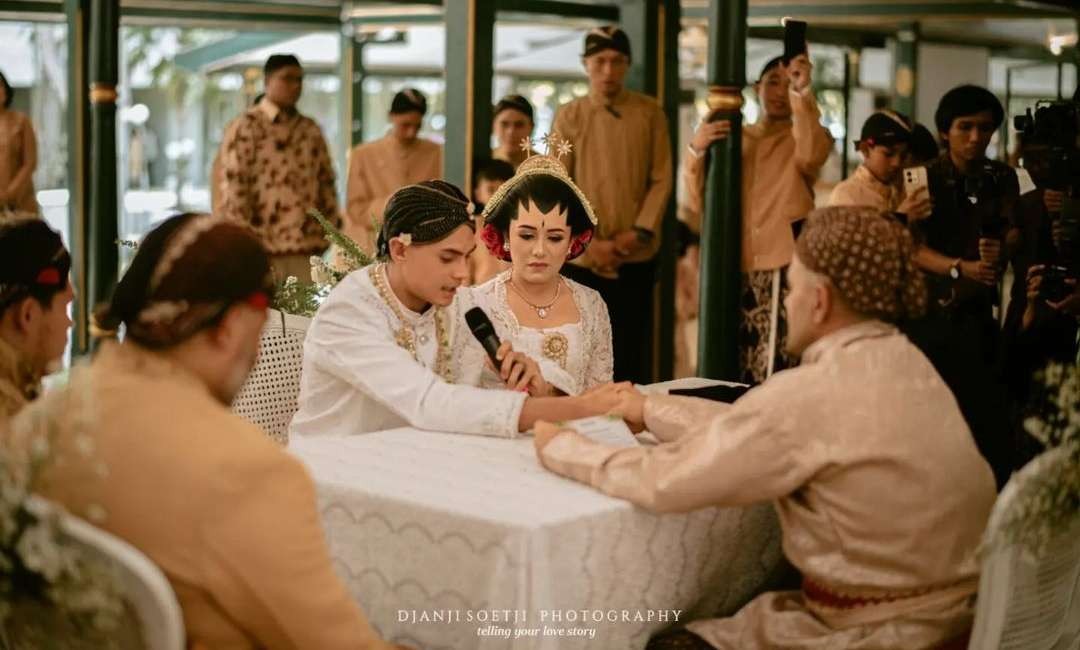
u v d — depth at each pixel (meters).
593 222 3.86
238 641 2.22
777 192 6.64
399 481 2.86
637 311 7.18
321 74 14.63
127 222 17.52
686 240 9.03
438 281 3.43
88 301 8.70
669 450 2.74
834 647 2.66
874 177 5.54
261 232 8.96
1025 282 5.38
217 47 13.57
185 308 2.24
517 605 2.56
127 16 11.20
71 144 8.66
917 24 12.05
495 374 3.75
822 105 12.73
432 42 13.37
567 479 2.91
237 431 2.21
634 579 2.79
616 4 7.98
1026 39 12.48
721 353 5.90
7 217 2.94
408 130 9.59
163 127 19.62
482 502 2.71
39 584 2.10
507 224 3.81
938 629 2.65
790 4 10.59
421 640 2.74
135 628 2.07
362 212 9.62
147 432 2.18
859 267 2.67
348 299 3.49
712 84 5.80
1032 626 2.78
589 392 3.42
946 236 5.31
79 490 2.16
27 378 2.90
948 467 2.63
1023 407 4.20
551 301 3.87
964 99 5.39
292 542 2.18
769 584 3.22
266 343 4.08
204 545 2.15
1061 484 2.65
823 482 2.66
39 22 9.89
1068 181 5.25
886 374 2.66
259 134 8.93
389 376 3.39
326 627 2.21
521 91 14.79
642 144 7.11
